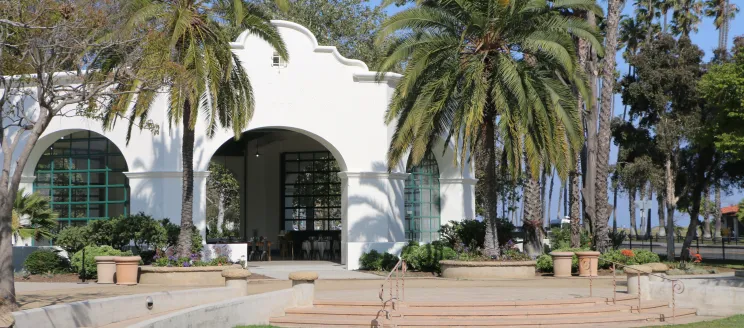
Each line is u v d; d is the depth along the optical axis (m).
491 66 25.44
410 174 32.00
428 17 25.27
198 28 23.69
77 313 14.18
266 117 29.95
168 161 28.97
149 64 19.17
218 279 24.91
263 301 17.83
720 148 31.44
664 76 38.12
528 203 32.84
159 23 22.28
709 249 54.12
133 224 26.39
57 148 31.22
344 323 17.44
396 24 25.08
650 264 22.64
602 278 26.28
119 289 22.22
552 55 25.61
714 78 32.22
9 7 17.39
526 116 24.06
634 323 17.83
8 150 16.47
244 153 39.25
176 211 28.91
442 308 18.22
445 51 25.58
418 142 24.95
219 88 24.14
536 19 25.39
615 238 33.47
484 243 27.62
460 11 25.38
